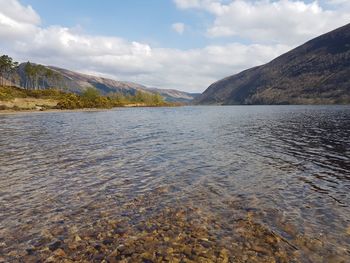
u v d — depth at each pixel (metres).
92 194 14.22
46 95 154.25
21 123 55.25
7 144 29.16
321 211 12.13
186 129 46.09
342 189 15.04
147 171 18.62
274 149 27.08
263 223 10.98
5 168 19.25
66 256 8.79
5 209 12.29
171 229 10.52
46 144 29.23
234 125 54.38
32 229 10.50
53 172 18.28
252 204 12.91
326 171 18.80
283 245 9.43
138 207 12.58
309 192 14.55
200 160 22.03
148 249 9.20
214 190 14.85
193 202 13.16
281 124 55.94
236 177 17.31
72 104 134.75
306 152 25.53
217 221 11.17
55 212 12.02
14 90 146.25
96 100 156.38
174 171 18.64
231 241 9.67
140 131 42.28
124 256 8.80
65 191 14.65
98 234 10.15
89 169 19.09
